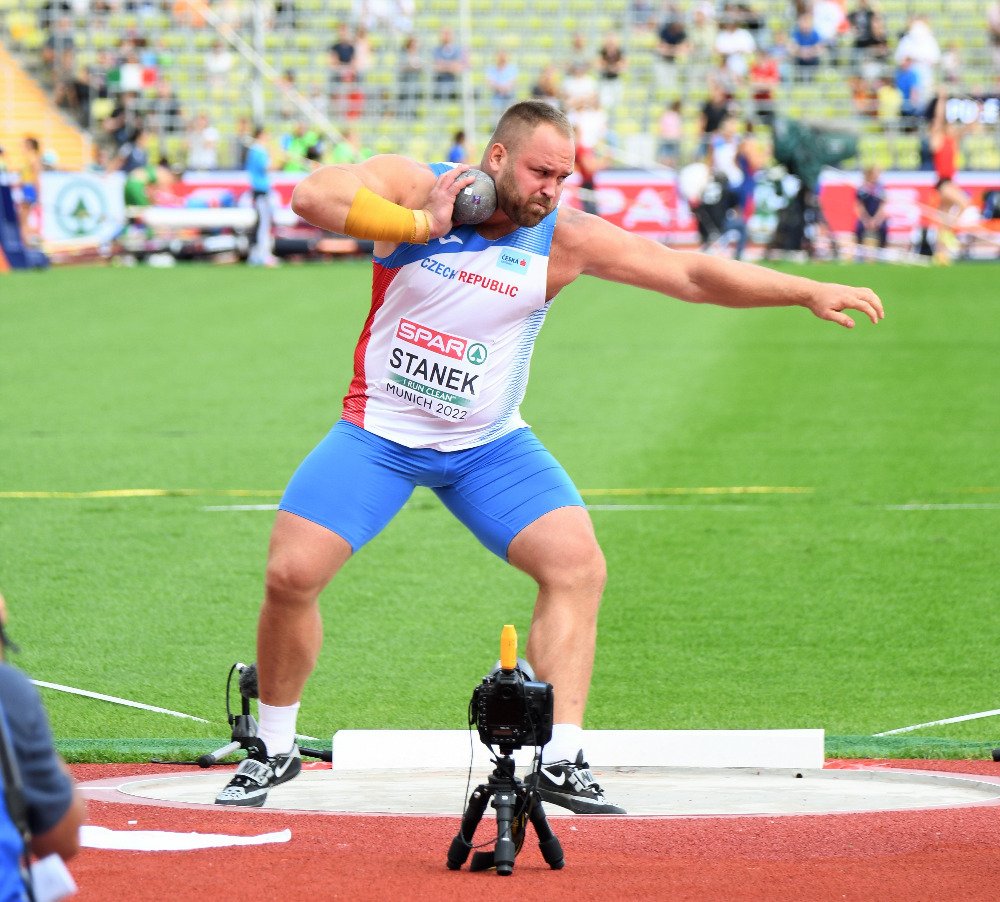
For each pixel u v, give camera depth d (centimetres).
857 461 3481
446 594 2480
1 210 7781
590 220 1380
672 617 2352
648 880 1138
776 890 1108
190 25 9712
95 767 1709
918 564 2644
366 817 1382
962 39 9931
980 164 9194
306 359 4953
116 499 3122
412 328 1352
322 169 1295
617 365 4875
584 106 9044
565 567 1363
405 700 1989
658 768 1659
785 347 5281
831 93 9538
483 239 1336
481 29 9962
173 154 9325
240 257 8212
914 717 1923
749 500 3109
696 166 8212
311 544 1345
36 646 2200
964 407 4153
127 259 8206
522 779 1324
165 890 1087
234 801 1386
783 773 1662
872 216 8325
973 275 7594
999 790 1570
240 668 1472
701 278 1391
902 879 1141
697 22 9762
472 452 1389
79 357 5000
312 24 9850
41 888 711
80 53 9712
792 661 2147
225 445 3656
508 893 1094
